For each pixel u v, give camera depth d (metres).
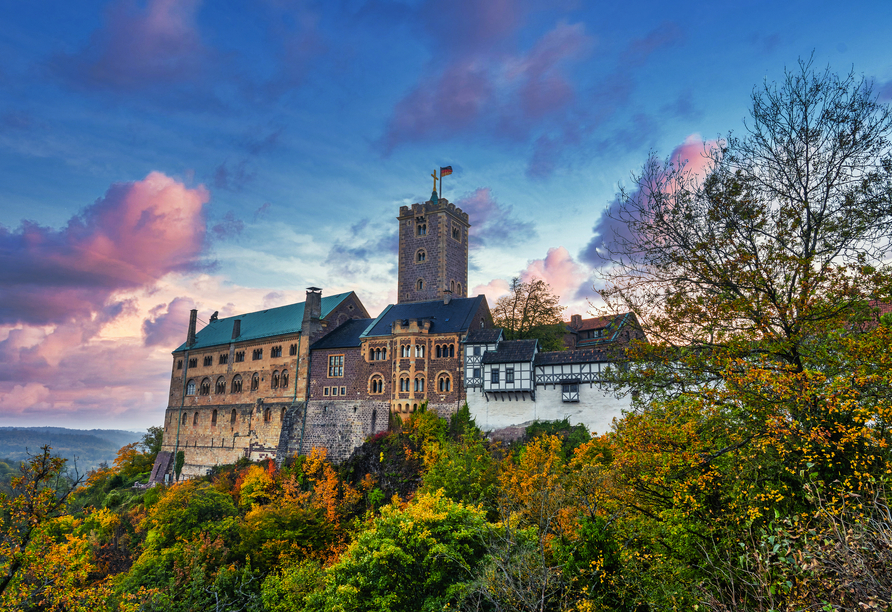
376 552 31.22
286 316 87.94
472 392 65.62
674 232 22.62
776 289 20.84
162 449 98.69
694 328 22.16
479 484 49.06
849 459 15.14
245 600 42.62
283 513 54.00
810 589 11.52
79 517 64.31
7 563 21.80
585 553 19.05
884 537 10.79
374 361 72.94
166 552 50.41
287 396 79.81
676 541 21.03
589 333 84.81
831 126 20.70
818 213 20.91
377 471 64.25
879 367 16.00
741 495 18.16
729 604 14.59
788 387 16.64
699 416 20.27
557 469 43.19
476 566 30.08
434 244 88.12
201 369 96.19
